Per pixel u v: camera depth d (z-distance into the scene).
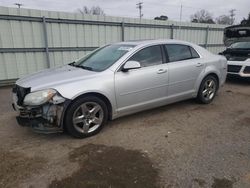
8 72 7.84
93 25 9.22
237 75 7.41
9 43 7.65
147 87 4.18
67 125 3.44
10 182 2.55
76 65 4.47
